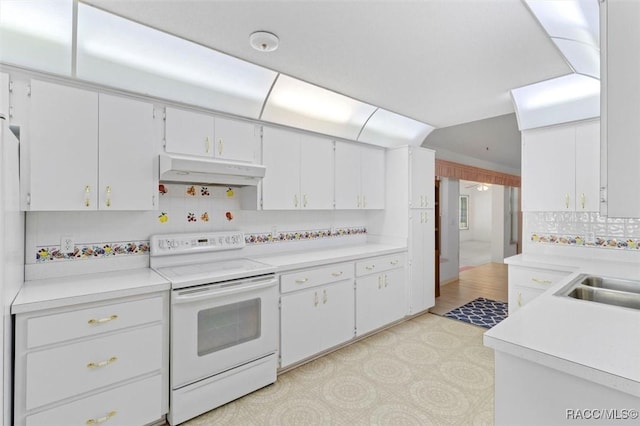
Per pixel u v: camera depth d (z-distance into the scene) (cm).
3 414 133
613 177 85
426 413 208
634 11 82
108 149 204
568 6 156
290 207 299
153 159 223
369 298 327
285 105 288
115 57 204
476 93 285
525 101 284
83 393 169
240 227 294
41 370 158
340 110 324
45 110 184
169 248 245
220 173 239
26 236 198
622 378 89
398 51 211
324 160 328
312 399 224
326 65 232
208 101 251
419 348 304
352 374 257
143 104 219
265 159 282
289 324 259
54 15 173
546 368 106
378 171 383
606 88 86
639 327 122
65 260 212
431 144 530
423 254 388
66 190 190
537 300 157
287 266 258
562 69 235
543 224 301
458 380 247
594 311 141
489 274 657
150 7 167
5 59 175
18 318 153
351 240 392
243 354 226
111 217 229
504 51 209
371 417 204
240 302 226
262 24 182
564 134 276
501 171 755
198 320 207
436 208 498
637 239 257
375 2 162
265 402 221
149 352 190
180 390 198
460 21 177
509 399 114
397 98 298
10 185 143
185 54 219
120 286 186
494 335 117
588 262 261
